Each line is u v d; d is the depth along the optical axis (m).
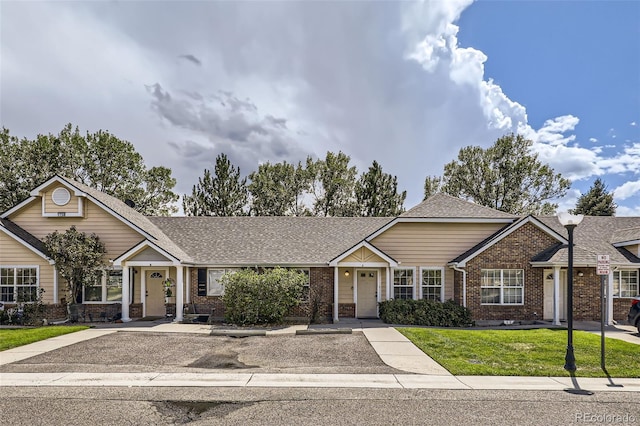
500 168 42.59
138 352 12.09
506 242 18.75
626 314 18.95
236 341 13.85
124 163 40.47
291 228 23.58
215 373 9.73
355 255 19.30
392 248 20.30
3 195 35.53
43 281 19.14
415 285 20.16
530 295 18.56
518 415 7.09
